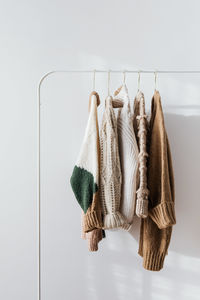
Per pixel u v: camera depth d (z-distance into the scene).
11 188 1.46
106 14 1.41
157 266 1.20
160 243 1.20
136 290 1.45
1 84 1.44
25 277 1.46
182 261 1.42
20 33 1.43
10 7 1.43
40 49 1.43
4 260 1.46
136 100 1.24
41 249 1.45
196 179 1.40
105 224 1.13
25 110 1.44
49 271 1.46
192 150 1.39
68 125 1.43
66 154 1.44
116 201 1.15
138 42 1.40
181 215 1.41
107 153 1.14
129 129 1.16
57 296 1.46
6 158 1.45
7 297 1.46
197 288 1.42
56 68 1.43
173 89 1.39
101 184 1.16
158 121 1.16
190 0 1.38
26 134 1.44
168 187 1.12
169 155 1.22
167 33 1.39
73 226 1.44
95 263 1.45
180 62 1.39
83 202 1.16
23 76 1.43
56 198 1.44
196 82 1.38
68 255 1.45
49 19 1.42
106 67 1.41
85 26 1.42
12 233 1.46
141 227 1.30
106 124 1.16
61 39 1.42
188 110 1.39
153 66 1.39
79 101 1.42
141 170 1.11
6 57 1.43
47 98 1.43
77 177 1.17
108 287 1.46
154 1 1.39
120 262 1.45
